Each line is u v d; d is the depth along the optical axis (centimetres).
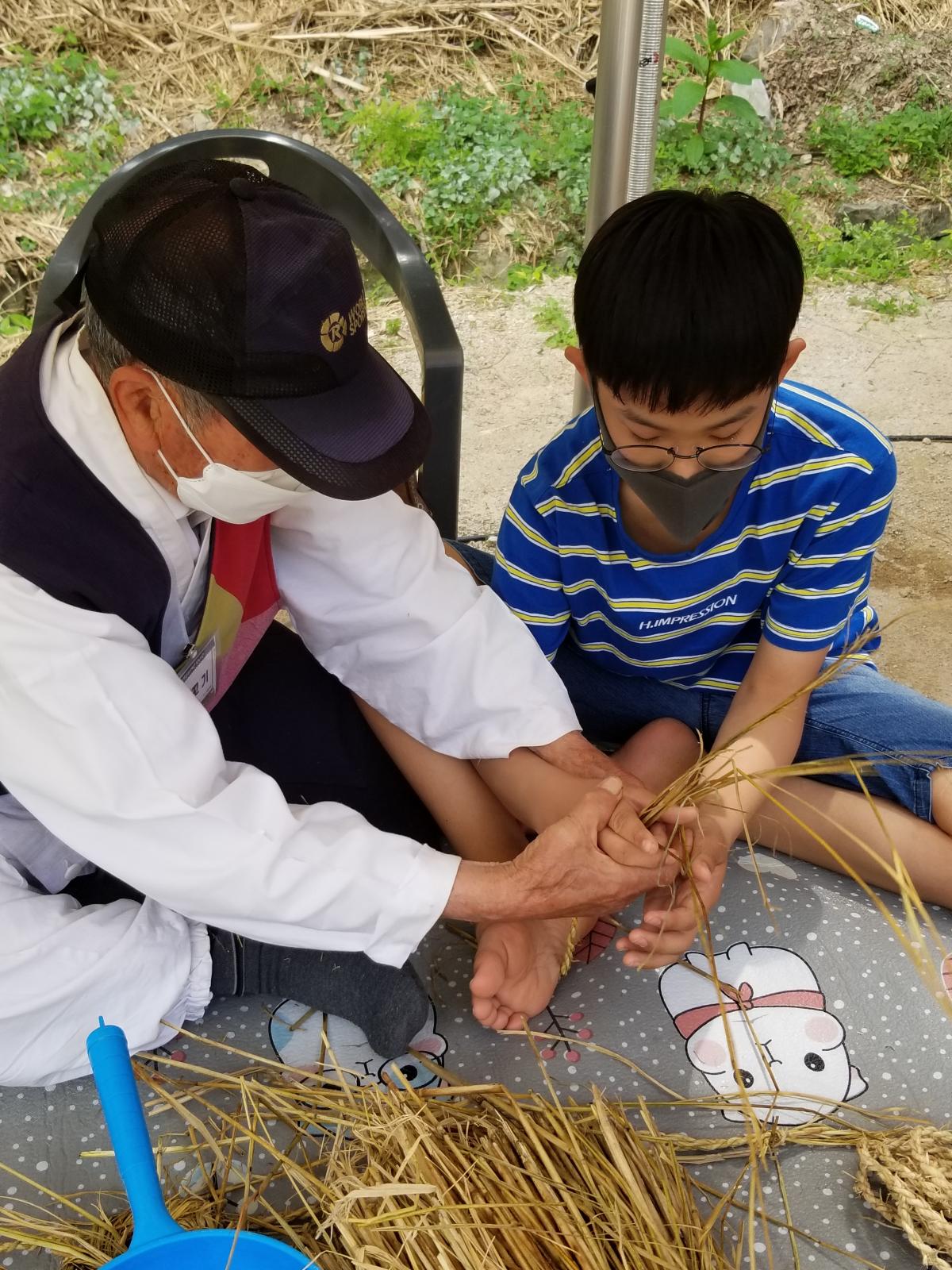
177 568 132
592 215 187
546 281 412
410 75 467
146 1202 102
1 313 390
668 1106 136
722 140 443
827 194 441
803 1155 132
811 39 462
